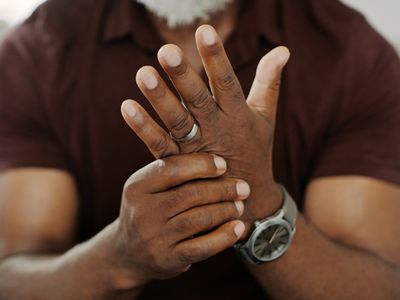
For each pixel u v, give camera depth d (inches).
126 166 24.8
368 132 24.2
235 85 16.0
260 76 17.3
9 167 24.6
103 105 24.8
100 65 25.1
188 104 16.2
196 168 16.9
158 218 17.6
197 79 15.6
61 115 25.2
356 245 22.8
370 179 23.3
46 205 24.4
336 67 24.5
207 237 17.4
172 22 23.3
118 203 25.3
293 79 24.6
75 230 26.0
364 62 24.7
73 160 25.5
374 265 21.7
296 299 20.8
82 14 26.4
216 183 17.4
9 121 25.2
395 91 24.6
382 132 24.0
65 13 26.6
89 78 25.0
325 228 23.4
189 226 17.4
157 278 19.4
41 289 21.4
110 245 19.8
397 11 41.8
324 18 25.5
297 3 26.1
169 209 17.4
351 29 25.3
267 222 18.8
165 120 16.2
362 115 24.5
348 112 24.6
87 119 25.0
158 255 17.9
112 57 25.0
